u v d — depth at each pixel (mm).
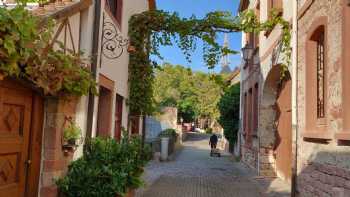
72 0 5965
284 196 9758
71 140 5871
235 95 22922
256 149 15016
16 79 4613
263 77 13367
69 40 5957
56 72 4824
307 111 7926
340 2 6113
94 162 6410
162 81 54281
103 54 7887
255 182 12133
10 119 4676
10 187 4723
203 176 13703
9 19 3600
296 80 8836
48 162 5477
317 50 7922
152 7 14469
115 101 9367
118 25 9453
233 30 11008
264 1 13508
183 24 10945
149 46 11141
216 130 55406
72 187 5793
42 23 4438
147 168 15938
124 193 6453
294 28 8938
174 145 27391
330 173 6598
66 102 5758
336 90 6355
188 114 53281
